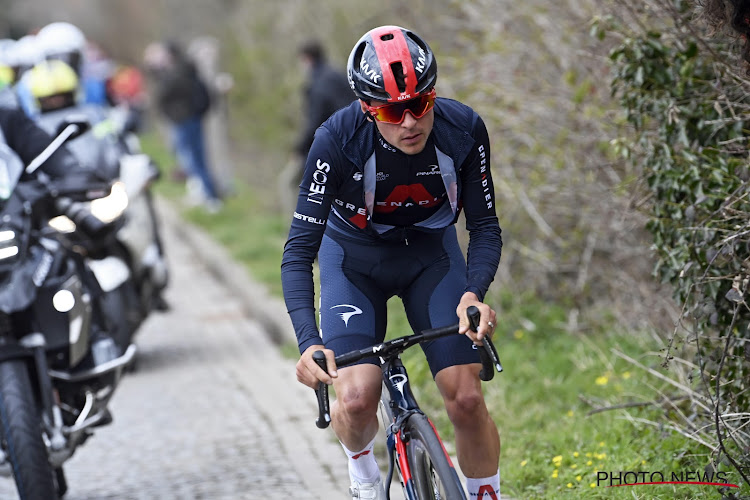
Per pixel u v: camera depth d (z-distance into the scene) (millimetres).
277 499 14883
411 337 10523
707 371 13938
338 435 11656
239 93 58156
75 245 16750
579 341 20250
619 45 15938
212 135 49812
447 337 11281
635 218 17203
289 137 52156
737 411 12992
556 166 20406
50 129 20812
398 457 11242
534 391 18031
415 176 11219
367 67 10484
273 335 26406
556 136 20969
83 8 113562
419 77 10367
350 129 10992
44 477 12453
